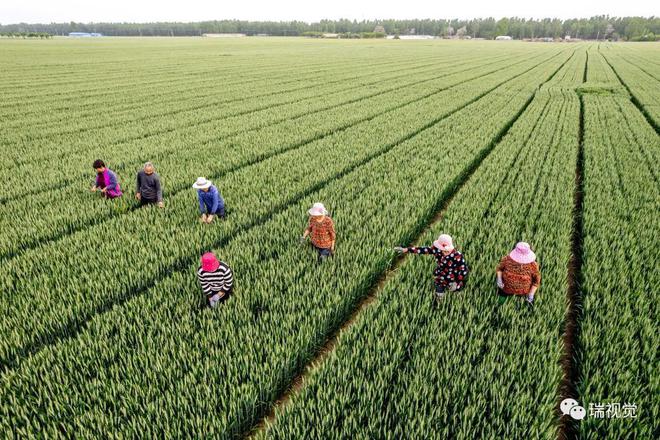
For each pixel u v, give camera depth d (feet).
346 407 15.69
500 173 44.55
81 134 62.44
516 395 15.70
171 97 98.17
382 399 15.72
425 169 44.70
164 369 16.94
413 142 56.54
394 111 80.02
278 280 23.49
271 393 16.96
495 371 17.44
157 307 20.95
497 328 20.30
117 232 29.35
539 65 198.90
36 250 26.81
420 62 205.16
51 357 17.33
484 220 32.24
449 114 81.20
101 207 33.99
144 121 72.28
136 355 17.62
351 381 16.63
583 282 24.57
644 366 17.48
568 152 53.72
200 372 16.92
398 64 192.65
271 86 117.50
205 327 19.49
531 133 66.18
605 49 359.87
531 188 39.50
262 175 42.50
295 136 60.23
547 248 27.48
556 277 24.44
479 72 160.45
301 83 123.54
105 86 115.65
